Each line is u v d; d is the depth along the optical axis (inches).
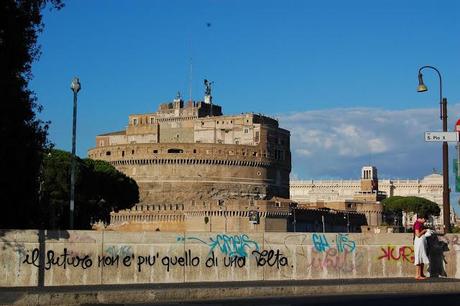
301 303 1074.7
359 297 1170.0
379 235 1433.3
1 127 1508.4
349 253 1414.9
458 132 1461.6
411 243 1448.1
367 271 1421.0
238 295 1186.0
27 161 1659.7
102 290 1139.3
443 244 1445.6
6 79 1486.2
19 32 1491.1
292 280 1355.8
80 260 1285.7
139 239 1312.7
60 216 5275.6
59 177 5152.6
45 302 1071.6
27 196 1820.9
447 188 1487.5
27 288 1201.4
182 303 1087.0
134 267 1306.6
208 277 1337.4
